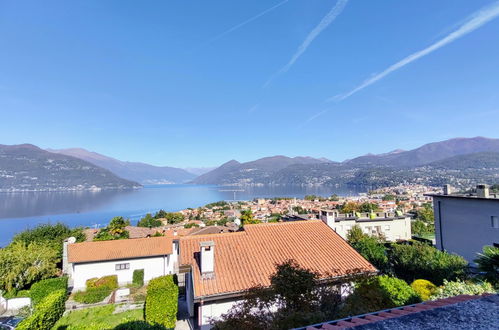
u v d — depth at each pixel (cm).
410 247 1734
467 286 910
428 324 366
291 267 782
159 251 2434
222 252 1299
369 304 740
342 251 1379
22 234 3038
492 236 1645
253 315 685
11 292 1800
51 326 1353
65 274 2389
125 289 2064
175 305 1315
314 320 615
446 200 1961
